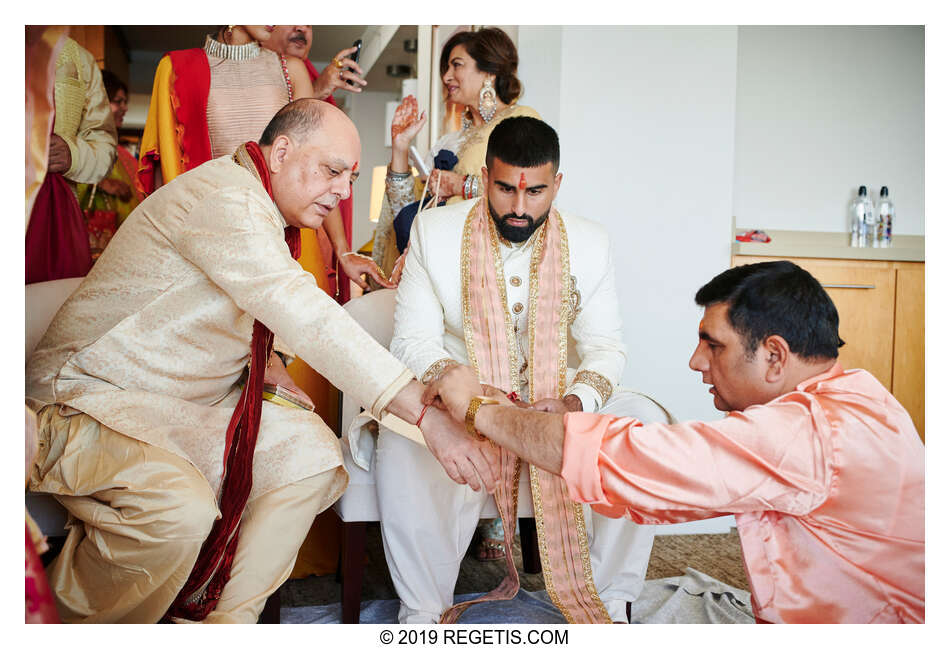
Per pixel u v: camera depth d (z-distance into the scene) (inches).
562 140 130.3
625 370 132.7
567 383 83.2
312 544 100.4
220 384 74.4
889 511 52.3
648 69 132.4
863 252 159.9
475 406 62.6
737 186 182.1
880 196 185.2
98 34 299.6
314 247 114.1
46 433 66.5
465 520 78.0
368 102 367.9
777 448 51.7
